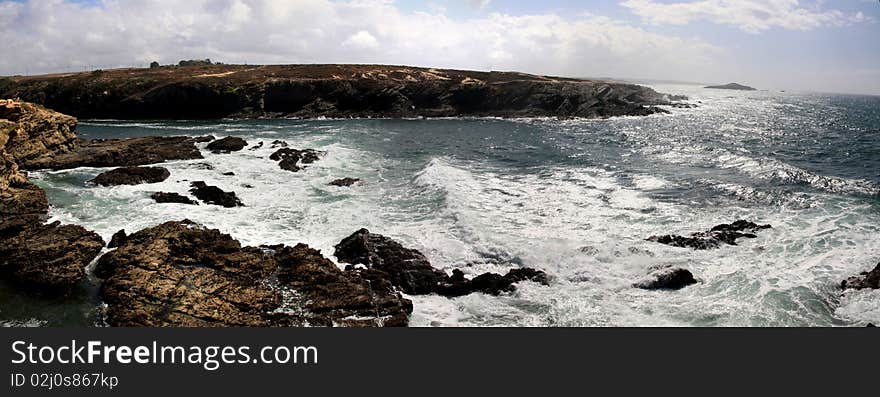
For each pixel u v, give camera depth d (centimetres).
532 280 1664
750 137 5241
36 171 3017
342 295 1508
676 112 8700
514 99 7931
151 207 2306
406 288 1655
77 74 8912
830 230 2027
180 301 1423
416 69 9612
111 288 1475
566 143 4656
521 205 2453
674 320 1416
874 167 3419
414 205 2464
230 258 1662
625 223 2189
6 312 1416
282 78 7938
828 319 1403
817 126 6656
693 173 3186
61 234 1772
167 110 7300
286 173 3170
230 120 7075
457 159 3719
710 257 1814
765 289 1566
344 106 7725
